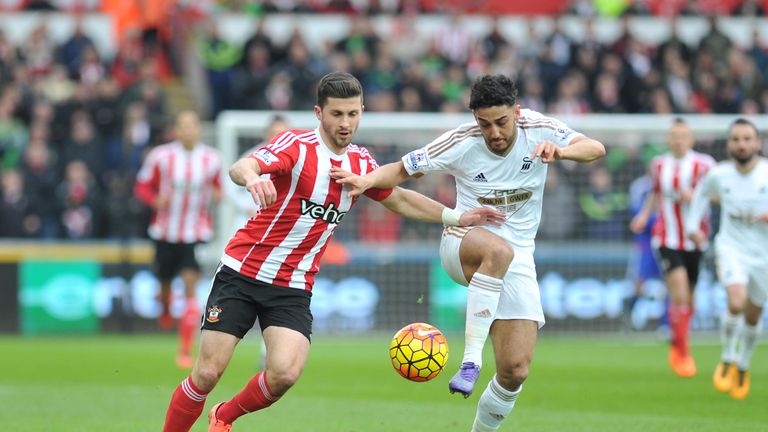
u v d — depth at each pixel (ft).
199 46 247.29
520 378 78.33
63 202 204.44
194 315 147.74
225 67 231.91
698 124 191.62
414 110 221.46
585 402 112.37
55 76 230.27
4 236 202.49
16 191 203.82
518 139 78.28
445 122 196.03
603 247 200.44
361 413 103.91
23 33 251.80
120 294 198.80
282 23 255.29
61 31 253.85
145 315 199.31
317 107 73.72
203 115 242.17
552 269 199.72
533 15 279.28
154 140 211.41
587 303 199.93
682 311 139.54
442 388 124.98
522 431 92.43
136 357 159.33
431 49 240.12
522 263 79.30
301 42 230.27
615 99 233.35
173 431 74.90
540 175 79.51
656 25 264.52
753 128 121.60
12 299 195.93
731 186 123.24
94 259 198.29
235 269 73.92
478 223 79.36
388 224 199.00
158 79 242.78
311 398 115.24
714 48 246.27
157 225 153.48
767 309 195.31
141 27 251.80
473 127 78.64
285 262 74.02
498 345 78.95
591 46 238.89
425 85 224.33
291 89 226.17
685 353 138.41
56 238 204.23
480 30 259.80
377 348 178.19
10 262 195.93
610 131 197.88
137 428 94.02
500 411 79.56
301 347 73.05
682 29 264.72
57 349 172.14
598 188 200.23
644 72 243.40
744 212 121.80
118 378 133.18
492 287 76.64
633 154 199.93
